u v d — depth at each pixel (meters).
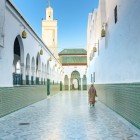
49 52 27.00
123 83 9.97
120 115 10.67
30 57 16.34
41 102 18.94
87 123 8.96
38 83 20.48
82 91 42.53
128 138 6.52
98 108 14.30
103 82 16.94
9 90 11.36
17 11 11.99
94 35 23.70
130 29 8.66
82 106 15.63
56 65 35.16
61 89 43.91
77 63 46.25
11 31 11.57
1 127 8.17
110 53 13.58
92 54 26.88
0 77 10.16
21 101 13.84
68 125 8.54
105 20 15.51
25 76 14.69
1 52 10.16
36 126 8.35
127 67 9.23
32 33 16.55
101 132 7.34
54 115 11.16
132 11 8.31
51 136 6.79
